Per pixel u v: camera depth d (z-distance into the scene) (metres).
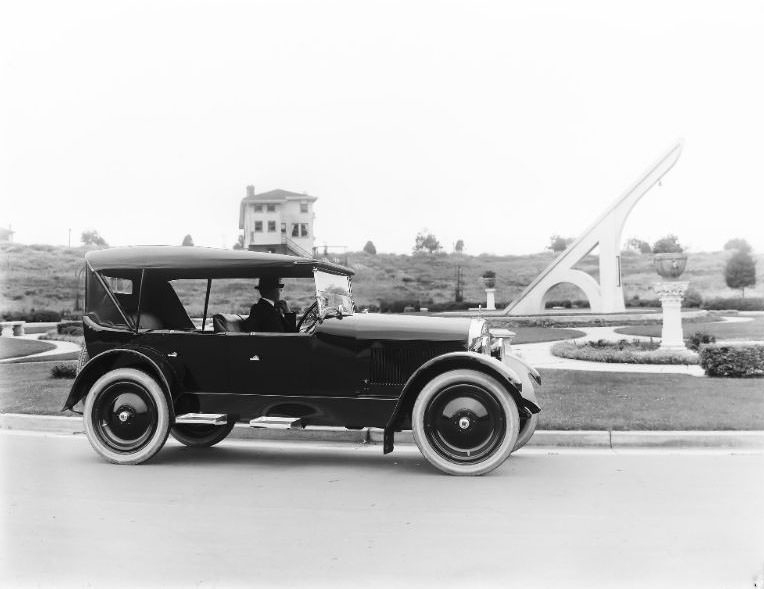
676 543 4.60
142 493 6.03
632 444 8.16
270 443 8.67
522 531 4.88
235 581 3.94
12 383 13.26
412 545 4.57
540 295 40.00
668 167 37.00
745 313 46.69
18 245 82.81
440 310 65.31
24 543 4.62
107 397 7.36
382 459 7.62
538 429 8.45
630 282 88.88
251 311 7.53
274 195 71.12
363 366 7.04
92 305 7.63
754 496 5.83
